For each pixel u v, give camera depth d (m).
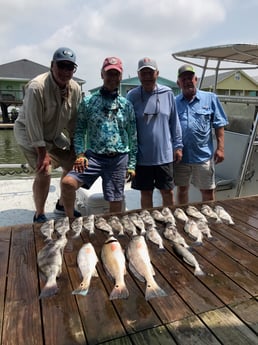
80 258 1.83
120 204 3.01
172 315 1.38
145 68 2.86
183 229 2.36
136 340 1.25
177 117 3.15
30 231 2.31
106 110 2.79
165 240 2.16
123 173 2.94
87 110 2.85
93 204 3.36
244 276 1.71
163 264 1.83
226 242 2.14
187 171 3.44
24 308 1.44
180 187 3.54
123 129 2.88
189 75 3.16
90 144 2.91
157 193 4.54
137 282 1.64
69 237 2.20
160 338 1.26
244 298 1.51
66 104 2.96
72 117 3.08
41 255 1.87
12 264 1.84
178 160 3.22
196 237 2.18
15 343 1.23
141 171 3.16
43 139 2.90
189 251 1.95
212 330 1.30
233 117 3.93
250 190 3.92
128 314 1.39
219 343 1.23
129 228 2.30
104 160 2.87
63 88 2.87
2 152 14.12
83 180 2.86
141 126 3.04
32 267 1.81
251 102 3.61
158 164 3.09
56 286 1.59
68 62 2.68
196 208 2.80
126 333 1.28
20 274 1.74
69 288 1.59
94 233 2.26
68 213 2.95
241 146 3.73
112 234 2.24
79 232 2.27
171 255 1.94
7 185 4.79
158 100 3.00
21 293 1.56
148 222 2.45
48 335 1.27
